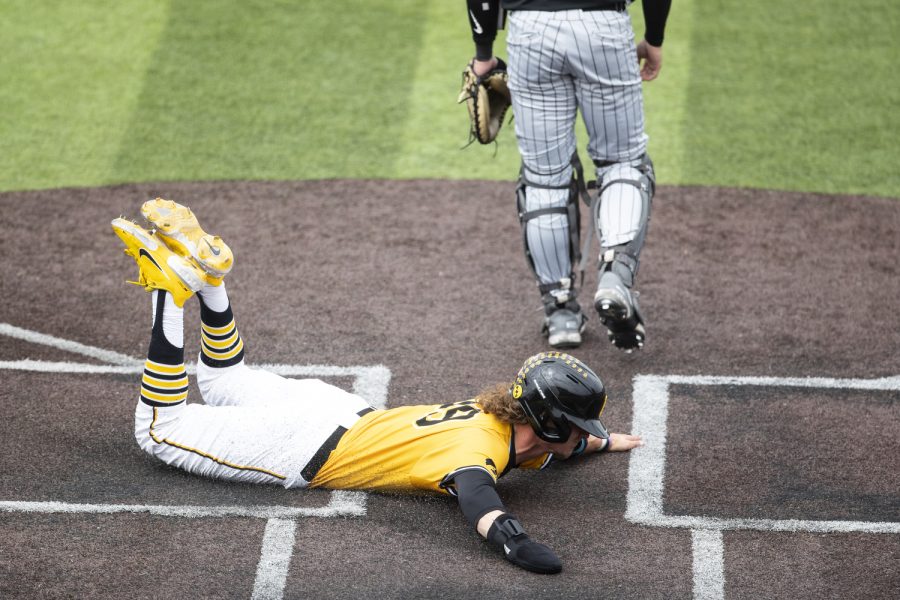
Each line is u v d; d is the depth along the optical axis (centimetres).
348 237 2405
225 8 3338
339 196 2559
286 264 2306
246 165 2686
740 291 2198
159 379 1611
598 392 1566
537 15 1825
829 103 2903
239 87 2995
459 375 1962
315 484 1653
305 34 3219
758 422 1828
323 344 2052
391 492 1652
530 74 1862
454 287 2228
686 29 3212
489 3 1894
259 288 2223
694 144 2748
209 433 1636
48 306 2162
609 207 1875
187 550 1545
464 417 1591
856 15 3275
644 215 1883
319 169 2670
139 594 1468
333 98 2953
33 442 1761
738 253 2328
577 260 2052
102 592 1470
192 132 2820
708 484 1691
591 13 1806
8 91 2978
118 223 1602
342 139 2791
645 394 1905
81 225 2448
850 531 1588
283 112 2897
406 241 2388
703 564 1530
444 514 1619
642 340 1852
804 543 1569
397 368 1981
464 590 1477
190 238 1614
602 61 1827
